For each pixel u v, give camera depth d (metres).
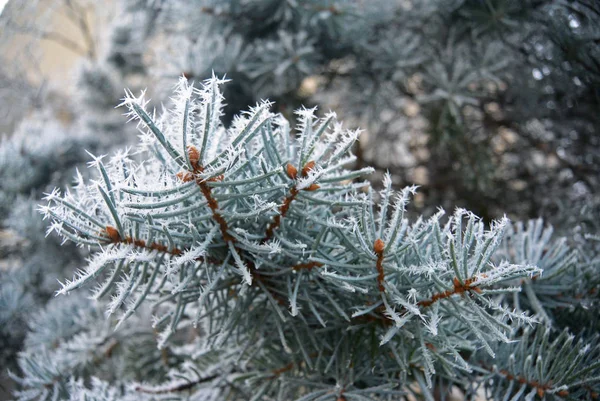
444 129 0.70
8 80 1.10
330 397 0.42
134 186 0.38
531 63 0.66
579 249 0.50
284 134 0.41
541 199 0.70
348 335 0.43
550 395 0.42
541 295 0.47
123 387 0.59
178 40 0.79
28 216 0.75
